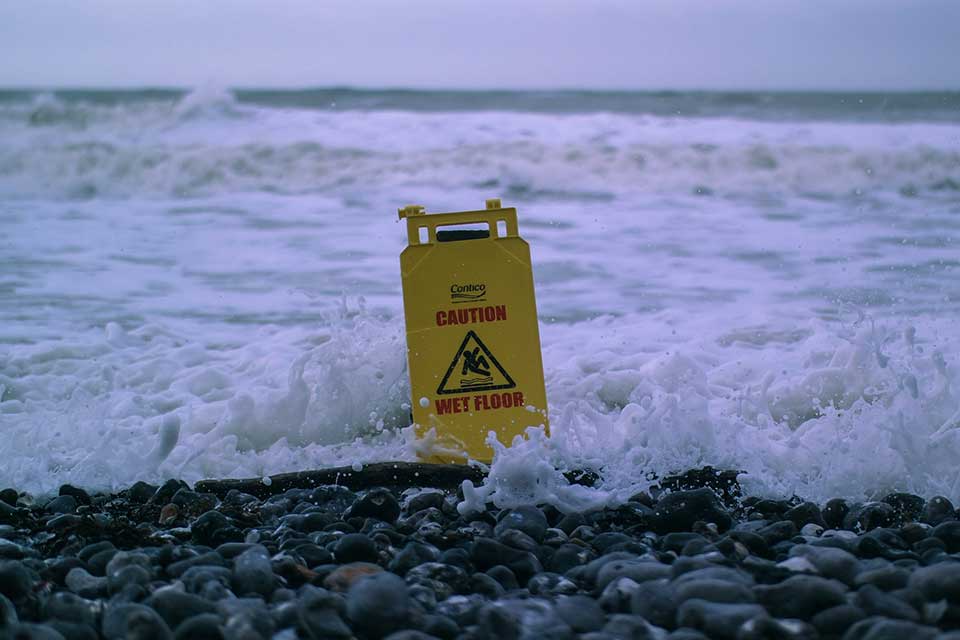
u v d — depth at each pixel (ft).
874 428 9.05
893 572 6.56
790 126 38.50
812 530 7.97
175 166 30.78
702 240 20.68
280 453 9.96
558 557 7.31
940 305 15.06
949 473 8.74
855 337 11.32
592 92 48.32
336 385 10.39
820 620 6.00
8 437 10.04
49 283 17.24
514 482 8.35
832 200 26.94
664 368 11.58
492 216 9.59
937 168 30.12
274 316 15.25
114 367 12.54
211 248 20.26
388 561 7.32
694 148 31.63
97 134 35.70
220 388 11.97
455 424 9.50
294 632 6.19
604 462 9.09
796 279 17.06
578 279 17.28
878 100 46.37
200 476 9.59
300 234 21.67
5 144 32.35
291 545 7.44
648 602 6.31
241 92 44.55
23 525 8.21
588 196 27.63
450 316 9.53
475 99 45.60
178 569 7.04
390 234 21.59
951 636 5.57
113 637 6.15
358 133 35.70
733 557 7.14
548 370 12.08
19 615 6.56
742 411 10.62
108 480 9.34
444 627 6.17
